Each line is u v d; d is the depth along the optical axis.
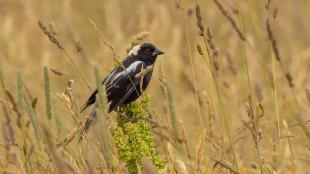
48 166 8.37
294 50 19.12
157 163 9.02
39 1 21.34
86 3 22.22
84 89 13.79
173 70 15.62
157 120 9.20
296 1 20.61
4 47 18.80
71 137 8.52
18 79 8.17
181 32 17.09
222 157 9.16
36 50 19.59
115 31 18.45
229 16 8.77
